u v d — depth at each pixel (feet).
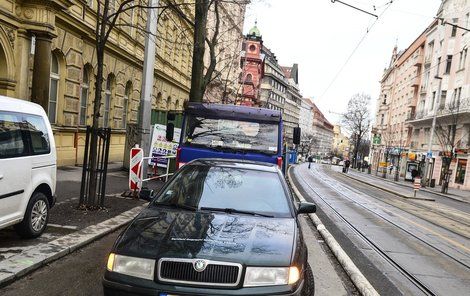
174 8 45.19
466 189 126.21
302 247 14.01
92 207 29.45
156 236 13.10
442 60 152.15
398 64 240.32
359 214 45.93
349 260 23.20
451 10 149.18
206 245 12.62
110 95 67.00
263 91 378.73
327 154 629.51
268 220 15.16
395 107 240.94
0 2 37.47
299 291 12.23
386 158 211.00
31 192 21.02
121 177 50.29
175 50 99.40
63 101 50.65
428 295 19.93
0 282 15.83
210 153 33.06
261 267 12.09
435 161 149.69
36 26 40.57
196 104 34.86
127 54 68.54
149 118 40.88
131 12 69.67
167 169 51.37
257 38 270.46
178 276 11.81
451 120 133.18
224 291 11.63
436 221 46.62
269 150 33.53
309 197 59.88
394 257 26.81
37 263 18.11
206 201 16.19
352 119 261.44
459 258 28.19
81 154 57.11
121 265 12.25
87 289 16.55
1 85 40.06
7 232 22.65
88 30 53.67
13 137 19.93
